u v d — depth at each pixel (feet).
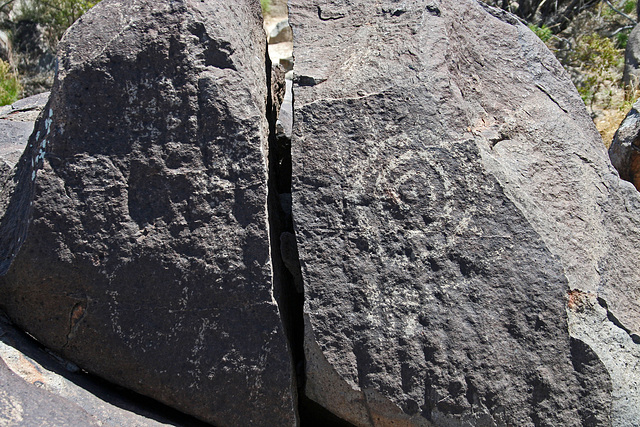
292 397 5.96
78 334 5.98
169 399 5.99
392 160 6.31
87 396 5.79
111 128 6.00
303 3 7.73
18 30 24.54
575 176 7.27
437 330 5.95
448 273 6.06
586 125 8.15
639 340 6.47
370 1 7.61
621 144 12.32
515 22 8.64
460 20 7.80
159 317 5.89
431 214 6.18
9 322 6.14
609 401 5.98
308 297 5.96
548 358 5.99
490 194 6.29
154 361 5.92
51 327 6.03
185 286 5.85
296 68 6.98
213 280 5.82
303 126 6.42
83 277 5.88
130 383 6.02
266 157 6.38
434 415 5.90
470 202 6.24
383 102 6.52
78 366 6.12
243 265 5.82
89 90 6.01
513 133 7.30
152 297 5.87
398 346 5.92
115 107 6.02
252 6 7.69
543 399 5.94
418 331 5.93
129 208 5.91
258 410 5.97
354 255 6.06
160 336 5.90
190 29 6.13
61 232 5.86
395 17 7.34
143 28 6.10
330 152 6.32
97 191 5.91
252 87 6.24
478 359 5.92
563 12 22.44
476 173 6.33
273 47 21.36
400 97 6.55
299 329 6.81
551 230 6.50
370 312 5.96
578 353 6.04
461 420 5.89
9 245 6.26
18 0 25.00
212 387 5.92
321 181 6.23
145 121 6.01
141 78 6.04
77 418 5.33
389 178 6.26
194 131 5.99
